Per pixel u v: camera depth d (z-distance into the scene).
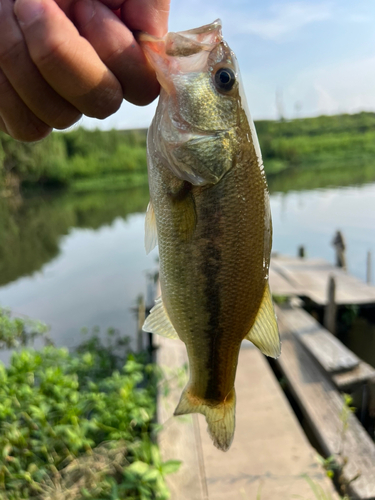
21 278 1.61
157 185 0.19
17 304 1.27
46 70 0.14
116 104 0.16
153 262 1.76
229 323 0.20
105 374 0.75
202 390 0.21
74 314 1.15
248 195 0.19
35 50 0.14
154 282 1.28
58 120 0.16
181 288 0.20
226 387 0.21
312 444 0.50
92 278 1.55
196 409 0.21
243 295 0.20
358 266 1.54
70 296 1.33
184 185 0.19
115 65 0.16
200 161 0.19
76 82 0.15
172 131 0.19
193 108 0.18
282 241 2.01
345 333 0.98
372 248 1.78
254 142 0.19
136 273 1.60
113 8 0.17
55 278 1.59
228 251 0.19
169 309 0.20
